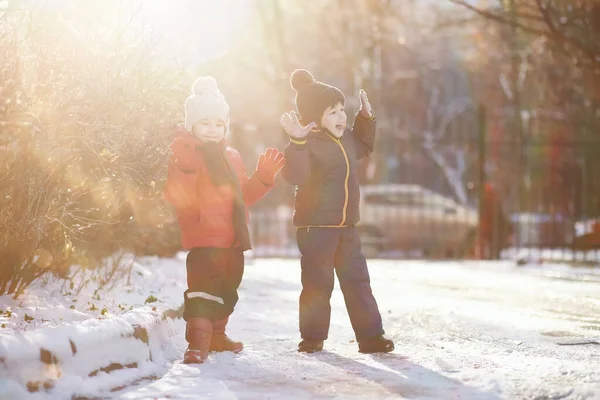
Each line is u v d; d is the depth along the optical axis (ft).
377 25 94.22
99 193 19.97
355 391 14.25
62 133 17.22
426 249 71.67
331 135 18.71
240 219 17.21
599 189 73.51
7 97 15.43
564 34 39.91
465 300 29.30
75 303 19.44
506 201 103.76
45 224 17.48
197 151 17.28
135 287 23.77
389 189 72.74
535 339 20.27
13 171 16.89
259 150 101.35
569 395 14.02
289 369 16.24
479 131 60.23
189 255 17.28
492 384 14.67
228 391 13.99
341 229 18.52
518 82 81.71
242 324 22.70
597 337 20.59
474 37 84.12
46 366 13.16
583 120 68.28
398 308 26.66
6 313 16.60
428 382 15.02
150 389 14.11
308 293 18.44
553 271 44.91
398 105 108.58
